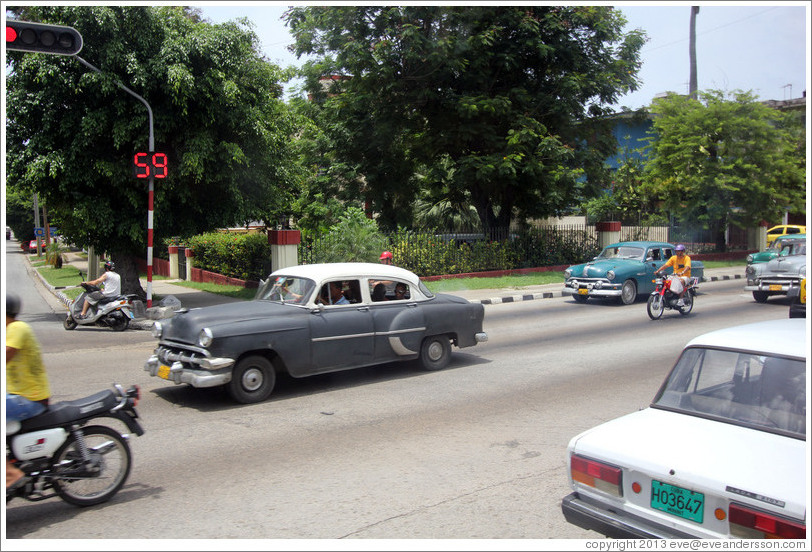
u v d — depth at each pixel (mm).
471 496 4773
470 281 21172
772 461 3297
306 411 7145
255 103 17594
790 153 29625
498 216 25516
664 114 30391
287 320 7656
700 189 28281
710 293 19594
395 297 8891
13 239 110375
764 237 32812
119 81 14547
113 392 4852
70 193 15758
